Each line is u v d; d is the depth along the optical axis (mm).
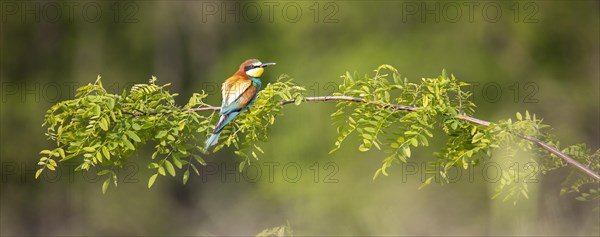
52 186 19266
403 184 17141
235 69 19922
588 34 18844
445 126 5617
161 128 5629
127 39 20312
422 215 16562
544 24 18797
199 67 20812
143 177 19594
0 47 19125
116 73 19953
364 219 16594
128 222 19312
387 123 5422
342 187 17500
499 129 5344
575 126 18344
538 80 18453
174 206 19828
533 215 10891
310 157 18312
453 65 17922
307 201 17641
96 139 5523
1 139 18891
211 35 20656
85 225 19391
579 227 11094
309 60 18922
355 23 18922
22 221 19266
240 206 19016
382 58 17906
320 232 16953
